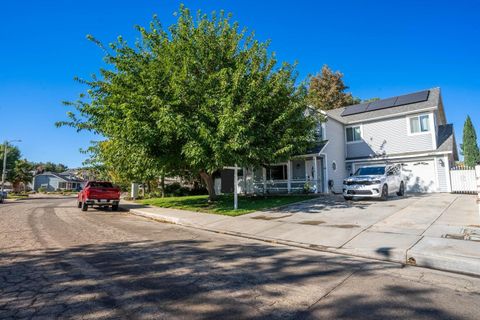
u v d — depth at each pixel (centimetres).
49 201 3155
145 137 1206
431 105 2028
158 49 1402
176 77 1239
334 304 393
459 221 920
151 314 362
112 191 1784
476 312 369
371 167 1658
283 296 420
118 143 1381
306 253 680
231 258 632
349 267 565
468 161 3691
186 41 1421
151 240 838
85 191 1748
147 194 3002
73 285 462
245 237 892
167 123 1145
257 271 539
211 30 1478
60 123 1425
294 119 1492
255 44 1469
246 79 1400
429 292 437
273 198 1892
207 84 1314
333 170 2170
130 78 1317
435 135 2014
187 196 2656
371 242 719
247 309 378
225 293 431
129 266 568
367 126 2306
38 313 362
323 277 505
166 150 1377
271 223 1041
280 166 2319
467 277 508
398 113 2138
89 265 573
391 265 583
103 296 418
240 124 1225
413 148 2083
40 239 839
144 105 1261
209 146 1240
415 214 1072
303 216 1151
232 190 2616
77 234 929
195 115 1266
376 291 440
